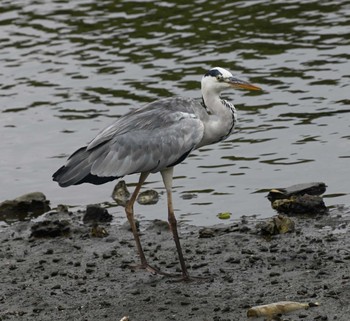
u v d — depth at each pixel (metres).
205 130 13.64
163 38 23.44
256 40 22.83
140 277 12.90
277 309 11.34
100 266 13.38
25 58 22.98
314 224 14.39
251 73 21.09
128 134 13.11
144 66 21.92
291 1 25.28
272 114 19.30
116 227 15.02
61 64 22.50
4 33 24.50
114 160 13.00
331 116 18.91
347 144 17.61
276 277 12.49
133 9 25.66
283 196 15.58
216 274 12.80
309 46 22.22
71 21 25.06
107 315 11.78
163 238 14.36
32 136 19.25
